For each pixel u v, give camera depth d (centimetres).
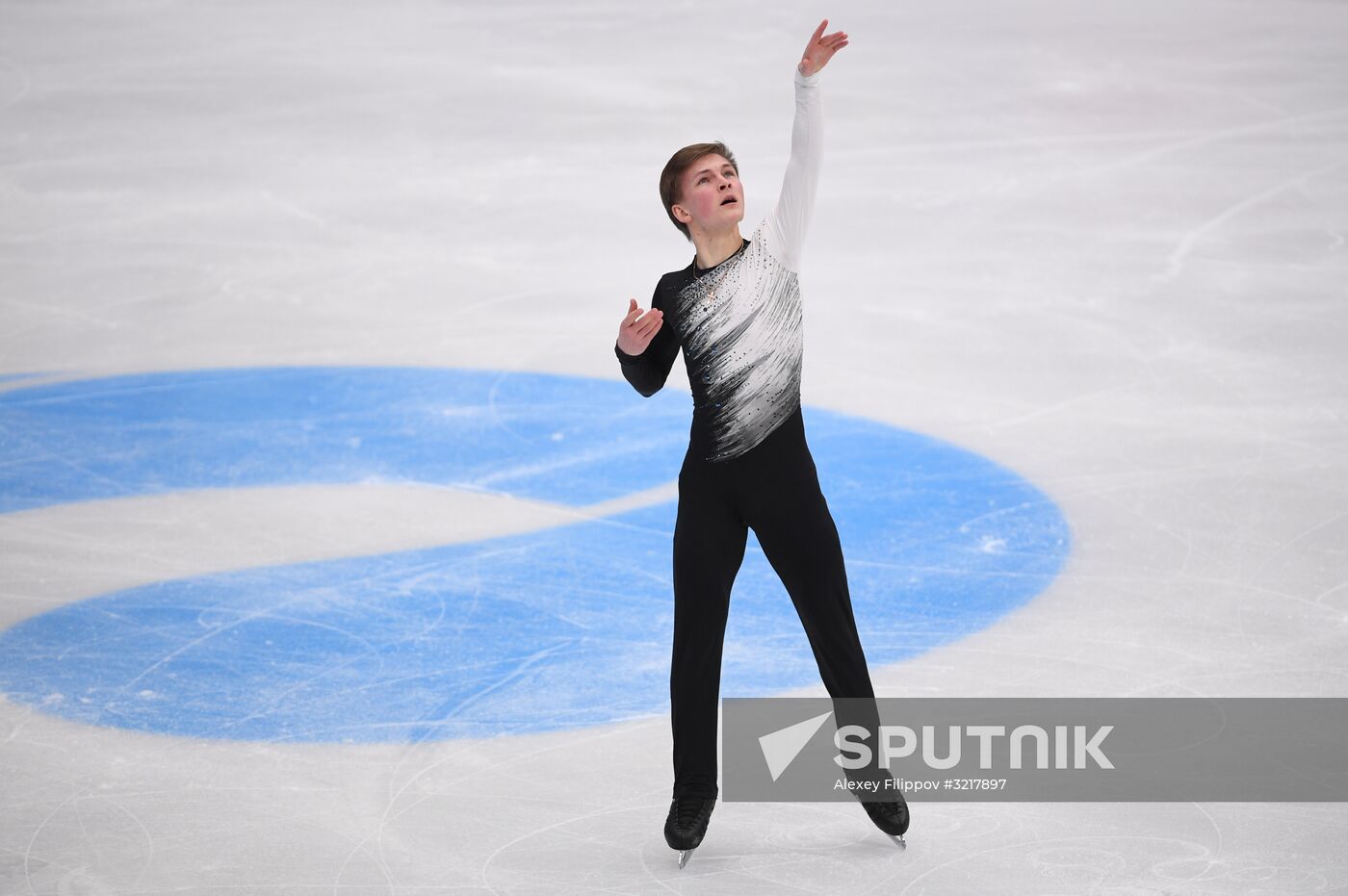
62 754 1254
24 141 3509
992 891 1009
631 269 2866
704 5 4222
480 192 3238
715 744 1071
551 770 1220
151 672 1423
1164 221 2944
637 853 1079
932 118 3500
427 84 3759
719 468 1052
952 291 2683
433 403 2295
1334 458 1925
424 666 1433
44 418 2256
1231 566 1614
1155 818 1108
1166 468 1922
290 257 2970
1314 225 2895
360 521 1853
